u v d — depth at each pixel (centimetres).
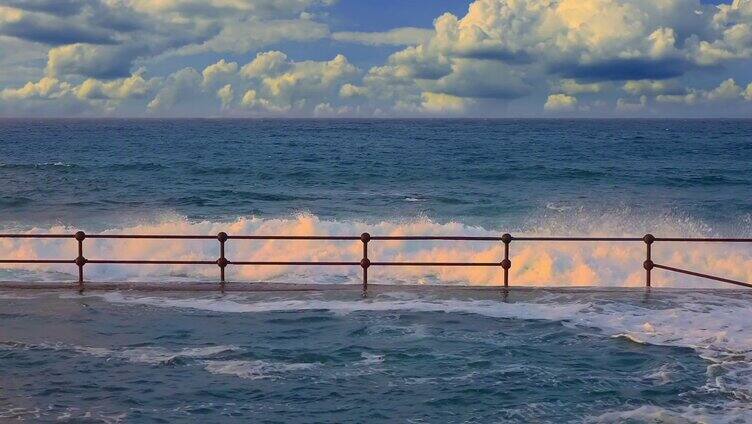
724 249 2131
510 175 5059
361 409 744
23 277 1608
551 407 742
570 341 951
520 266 1688
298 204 3666
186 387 802
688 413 721
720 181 4666
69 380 821
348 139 11319
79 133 14275
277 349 924
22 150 8056
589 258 1805
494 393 780
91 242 2044
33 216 3159
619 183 4616
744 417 709
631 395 769
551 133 14262
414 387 800
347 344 943
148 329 1008
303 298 1172
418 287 1238
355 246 1981
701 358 878
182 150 8088
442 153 7562
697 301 1138
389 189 4378
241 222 2441
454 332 992
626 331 990
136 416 727
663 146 8856
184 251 1956
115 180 4694
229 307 1120
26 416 725
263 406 753
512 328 1009
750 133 13800
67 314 1079
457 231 2408
